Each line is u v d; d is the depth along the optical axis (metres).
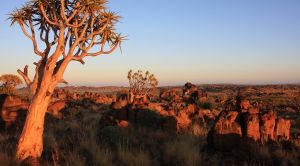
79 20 11.91
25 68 11.47
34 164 10.23
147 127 16.98
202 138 15.05
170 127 16.69
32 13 11.63
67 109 27.44
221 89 134.12
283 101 55.97
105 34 11.63
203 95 43.62
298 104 47.78
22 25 11.41
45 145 13.09
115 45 11.97
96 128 16.80
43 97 10.96
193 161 10.83
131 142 13.66
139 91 43.06
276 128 13.29
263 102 52.66
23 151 10.66
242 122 12.66
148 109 18.14
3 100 18.47
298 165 10.66
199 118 21.72
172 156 11.67
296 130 16.56
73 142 13.62
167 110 20.91
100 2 10.98
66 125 19.00
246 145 12.17
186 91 43.62
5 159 10.07
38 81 11.33
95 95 52.44
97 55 11.60
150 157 11.59
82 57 11.36
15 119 18.06
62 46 11.13
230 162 11.29
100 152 11.41
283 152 11.67
